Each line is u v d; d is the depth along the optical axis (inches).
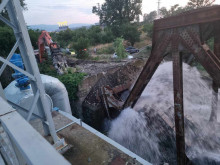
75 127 165.3
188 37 142.5
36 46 758.5
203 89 380.2
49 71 425.4
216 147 195.9
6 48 508.1
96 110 302.4
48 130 136.6
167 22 158.9
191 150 198.2
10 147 42.8
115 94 345.4
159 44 174.7
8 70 355.3
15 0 79.5
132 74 398.3
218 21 122.1
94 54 965.2
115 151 131.3
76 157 126.0
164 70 386.3
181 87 155.4
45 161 22.9
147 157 232.4
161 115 238.4
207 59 131.6
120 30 1359.5
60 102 239.5
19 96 167.9
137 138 248.4
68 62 567.5
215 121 215.3
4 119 34.8
